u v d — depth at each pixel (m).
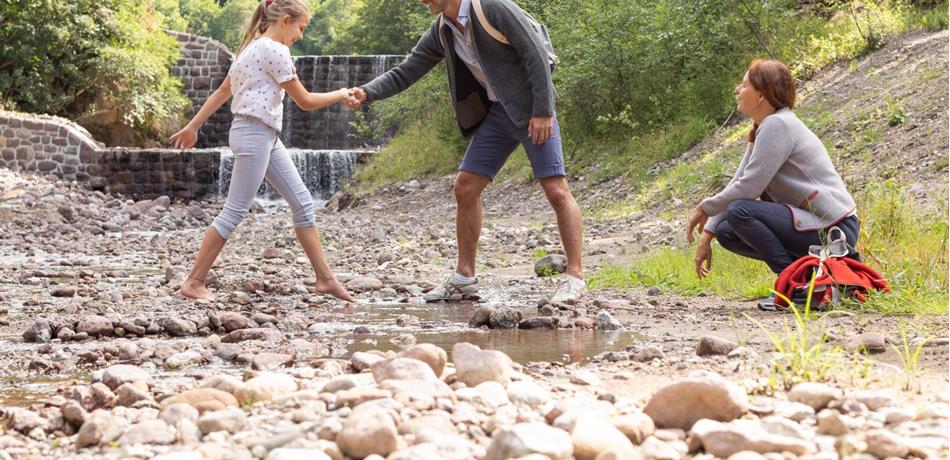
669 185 12.52
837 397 2.34
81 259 9.80
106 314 4.81
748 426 1.97
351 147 28.30
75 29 25.91
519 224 13.09
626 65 15.81
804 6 15.91
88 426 2.19
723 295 5.44
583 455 1.83
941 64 11.62
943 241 5.20
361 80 29.11
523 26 5.03
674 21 15.13
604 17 15.80
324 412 2.22
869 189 7.11
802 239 4.66
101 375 3.08
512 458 1.78
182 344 3.88
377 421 1.92
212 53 30.45
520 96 5.17
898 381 2.64
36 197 18.33
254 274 7.55
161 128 28.73
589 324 4.34
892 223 5.88
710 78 15.07
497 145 5.52
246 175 5.24
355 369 3.05
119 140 27.38
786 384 2.59
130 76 26.58
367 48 45.81
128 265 9.08
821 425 2.04
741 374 2.85
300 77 29.38
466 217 5.71
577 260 5.37
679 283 5.97
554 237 10.59
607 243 9.45
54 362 3.39
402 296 6.16
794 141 4.66
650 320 4.54
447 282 5.84
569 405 2.21
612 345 3.73
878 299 4.36
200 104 30.45
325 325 4.45
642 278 6.44
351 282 6.57
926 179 8.41
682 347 3.51
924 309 4.20
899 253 5.33
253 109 5.15
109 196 21.31
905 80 11.80
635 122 15.18
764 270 5.82
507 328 4.38
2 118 22.16
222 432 2.12
